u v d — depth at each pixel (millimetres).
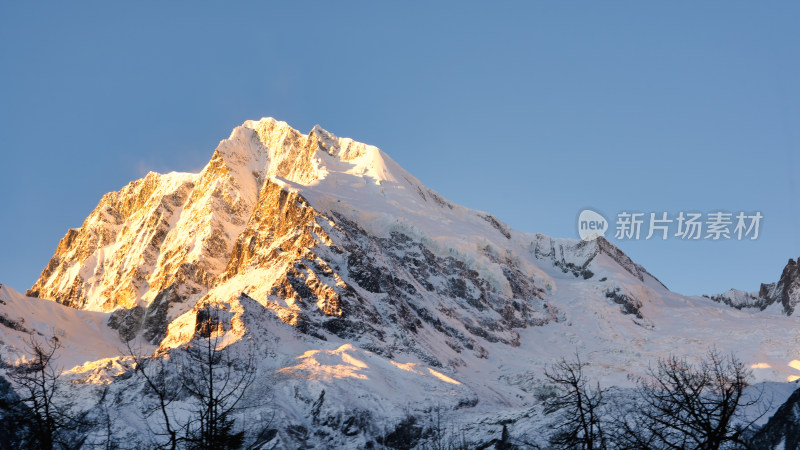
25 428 56812
